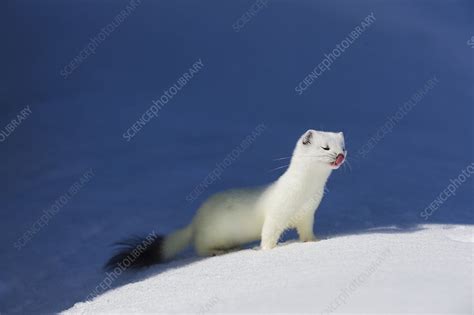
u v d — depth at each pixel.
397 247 10.92
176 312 9.42
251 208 13.92
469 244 11.16
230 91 30.42
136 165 21.91
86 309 11.21
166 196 19.08
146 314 9.77
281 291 9.13
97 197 19.33
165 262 14.62
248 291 9.53
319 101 29.42
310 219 13.69
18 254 15.76
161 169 21.36
